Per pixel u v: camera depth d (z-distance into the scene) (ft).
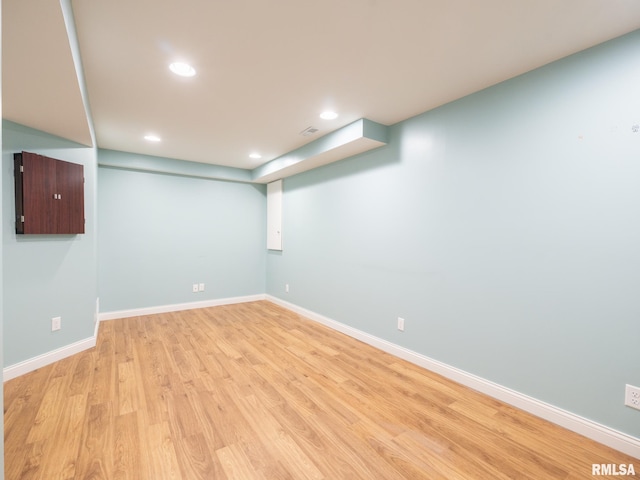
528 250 7.07
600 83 6.09
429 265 9.16
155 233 15.01
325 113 9.45
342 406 7.28
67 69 5.73
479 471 5.44
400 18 5.55
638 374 5.73
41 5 4.20
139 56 6.63
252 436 6.22
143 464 5.47
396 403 7.42
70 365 9.14
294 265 15.74
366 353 10.39
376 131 10.12
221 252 16.94
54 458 5.55
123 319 13.98
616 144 5.92
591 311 6.23
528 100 7.07
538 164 6.91
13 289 8.34
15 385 7.96
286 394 7.77
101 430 6.31
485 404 7.40
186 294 15.92
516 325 7.29
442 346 8.83
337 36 6.04
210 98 8.52
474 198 8.06
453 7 5.28
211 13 5.43
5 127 8.12
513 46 6.26
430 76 7.38
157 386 8.05
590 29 5.74
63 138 9.46
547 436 6.30
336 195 12.84
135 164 13.99
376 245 10.96
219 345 10.96
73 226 9.62
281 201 16.67
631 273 5.78
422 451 5.89
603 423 6.09
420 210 9.41
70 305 9.82
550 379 6.77
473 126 8.10
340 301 12.64
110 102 8.75
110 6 5.23
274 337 11.87
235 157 14.66
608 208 6.01
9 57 5.35
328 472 5.39
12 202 8.30
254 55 6.63
